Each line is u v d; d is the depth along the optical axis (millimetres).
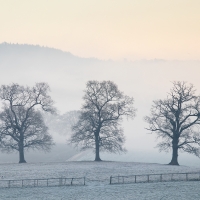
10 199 138750
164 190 149625
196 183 161875
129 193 145625
